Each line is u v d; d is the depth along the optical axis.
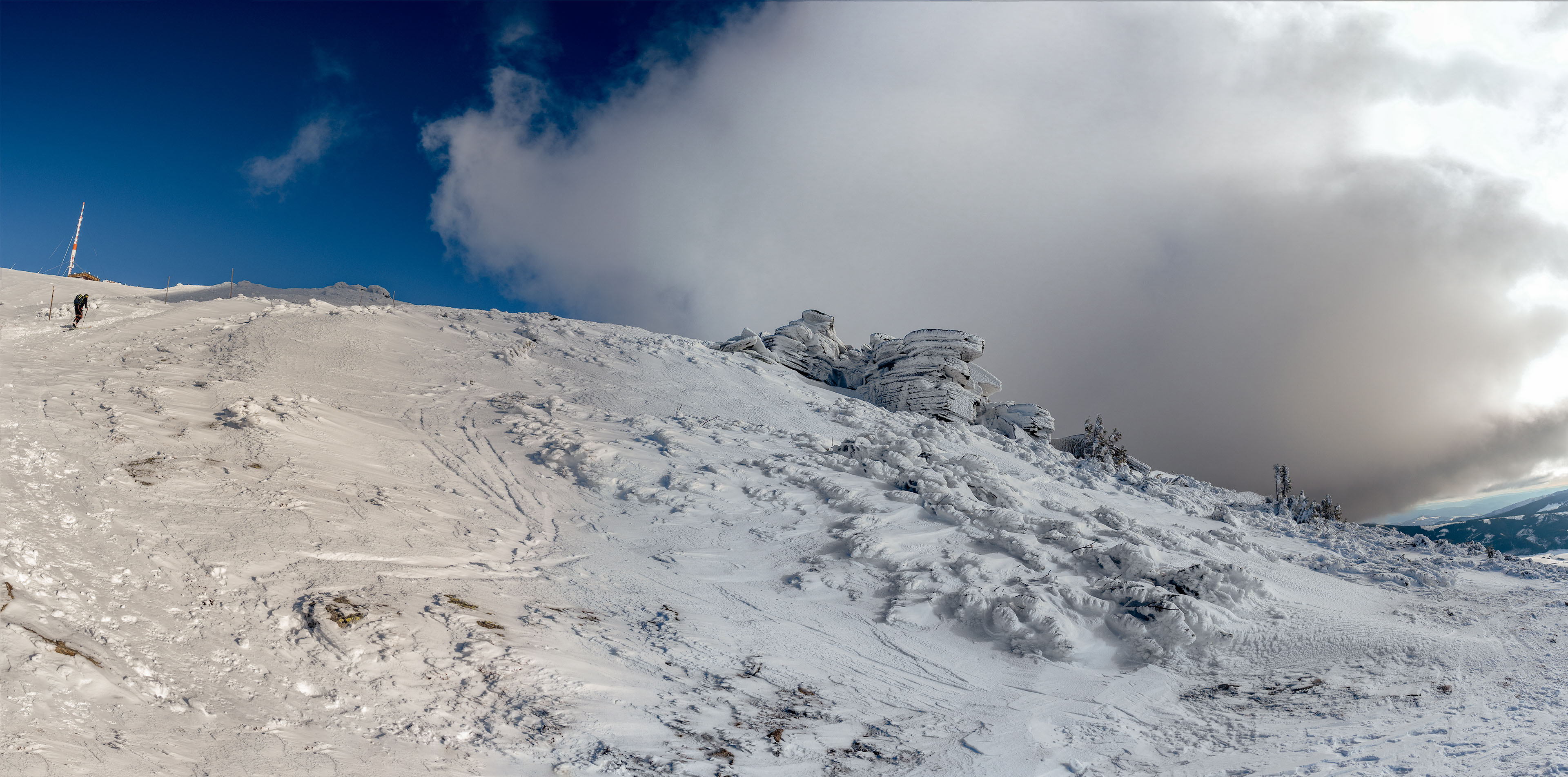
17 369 14.34
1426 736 6.84
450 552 9.91
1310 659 9.41
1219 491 29.30
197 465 10.44
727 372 28.59
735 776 5.70
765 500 14.36
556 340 28.44
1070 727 7.40
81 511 7.87
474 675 6.60
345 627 6.85
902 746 6.73
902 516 13.66
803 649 8.94
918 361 32.66
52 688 4.76
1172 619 9.84
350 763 4.93
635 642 8.22
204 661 5.82
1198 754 6.74
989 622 10.14
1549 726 6.93
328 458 12.80
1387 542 18.95
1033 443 29.06
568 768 5.43
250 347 19.94
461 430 16.97
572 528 12.34
